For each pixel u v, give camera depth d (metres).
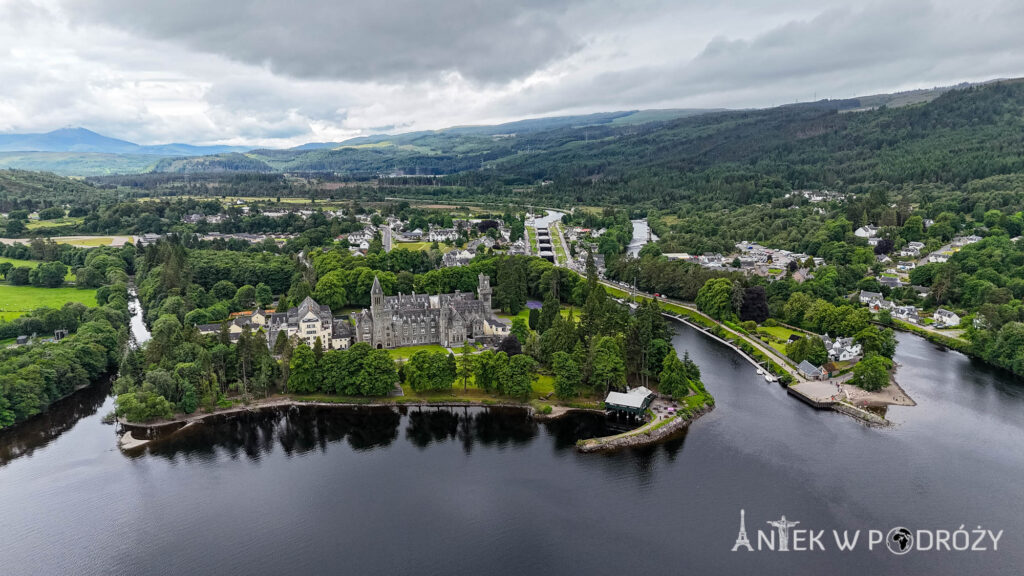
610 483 162.62
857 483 161.00
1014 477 163.12
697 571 128.62
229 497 157.25
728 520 146.00
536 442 187.00
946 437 186.00
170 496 157.38
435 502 154.62
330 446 185.75
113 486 162.00
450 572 128.62
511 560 132.50
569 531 142.50
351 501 155.38
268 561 132.25
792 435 188.75
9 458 176.12
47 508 151.50
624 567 129.88
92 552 135.12
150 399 195.25
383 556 133.88
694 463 172.50
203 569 129.75
